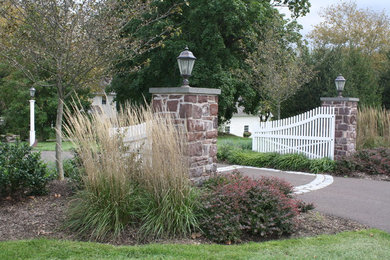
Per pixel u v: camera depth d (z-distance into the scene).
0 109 21.70
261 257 3.61
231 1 15.34
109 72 6.85
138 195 4.51
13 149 5.45
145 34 15.66
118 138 4.55
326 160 9.39
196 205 4.48
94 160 4.44
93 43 6.07
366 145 11.25
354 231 4.64
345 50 19.36
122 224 4.19
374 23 27.31
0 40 5.98
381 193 7.00
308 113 10.14
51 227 4.36
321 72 16.05
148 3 6.85
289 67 14.57
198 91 5.71
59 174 6.48
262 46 15.45
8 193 5.31
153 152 4.45
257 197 4.61
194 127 5.74
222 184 5.14
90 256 3.57
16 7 5.77
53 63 6.48
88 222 4.22
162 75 18.62
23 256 3.53
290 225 4.44
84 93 16.33
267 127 11.05
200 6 15.77
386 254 3.80
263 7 17.06
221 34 17.80
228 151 11.33
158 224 4.14
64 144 16.30
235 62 18.02
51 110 21.61
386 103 18.11
